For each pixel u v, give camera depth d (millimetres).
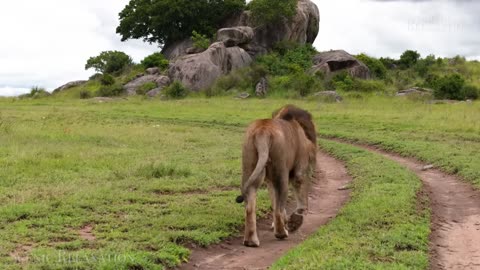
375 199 10320
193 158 15789
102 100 44938
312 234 8562
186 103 40406
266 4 56406
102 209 9453
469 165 14039
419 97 41312
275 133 7855
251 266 7273
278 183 8023
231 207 10000
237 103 39719
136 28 60812
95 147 17297
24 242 7531
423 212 9719
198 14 59250
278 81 47812
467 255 7707
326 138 23016
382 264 6676
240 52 53812
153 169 12883
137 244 7582
